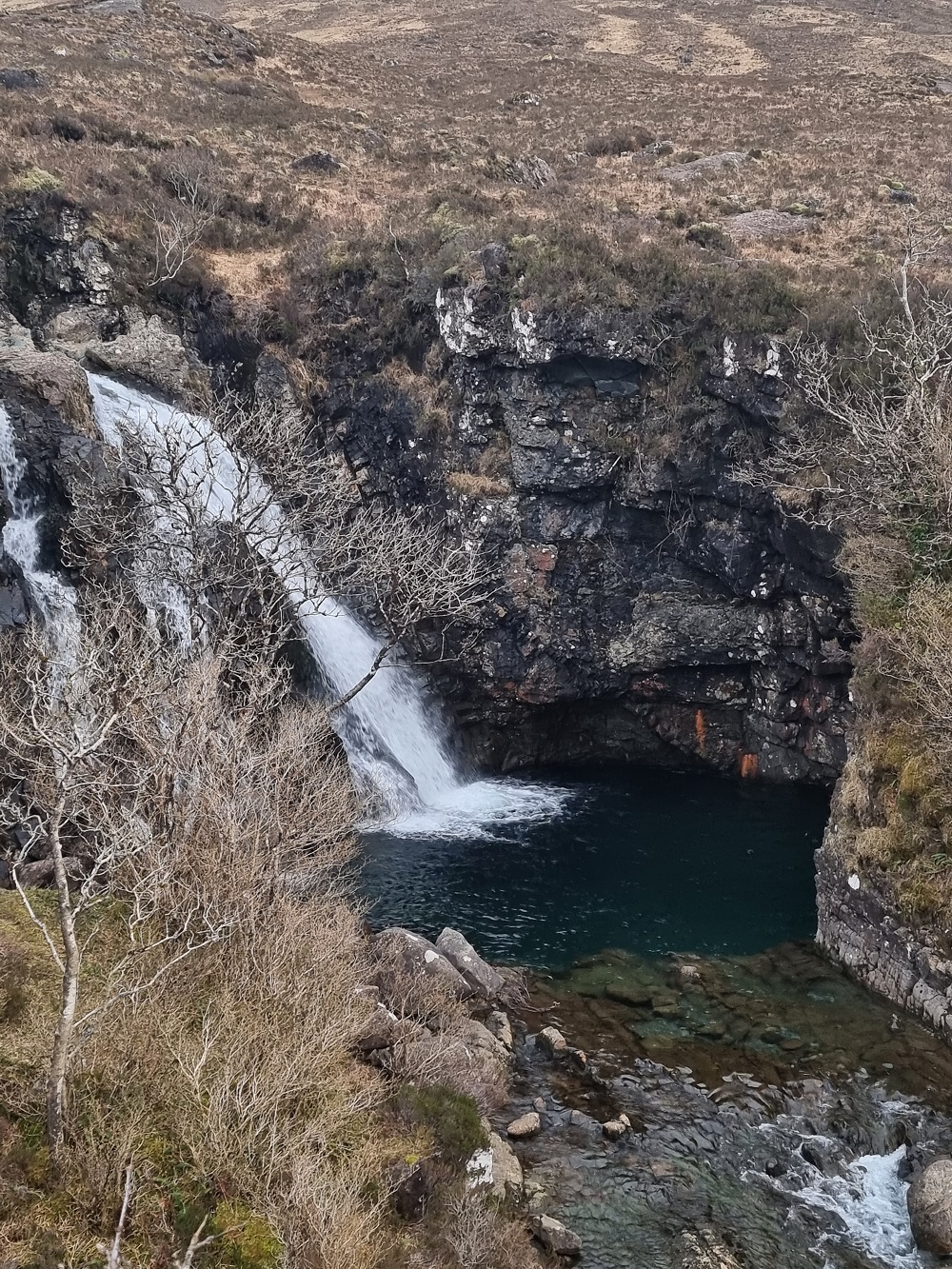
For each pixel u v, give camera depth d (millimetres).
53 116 41719
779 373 26562
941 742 17875
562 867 23922
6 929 13773
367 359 32250
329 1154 11312
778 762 30438
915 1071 15758
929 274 30984
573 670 30922
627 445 28812
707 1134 14242
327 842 17797
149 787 13836
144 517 23234
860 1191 13383
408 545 24891
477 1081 14203
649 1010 17484
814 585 27266
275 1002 12836
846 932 19156
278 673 19203
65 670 14000
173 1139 10672
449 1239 10977
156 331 31875
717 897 22359
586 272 28609
